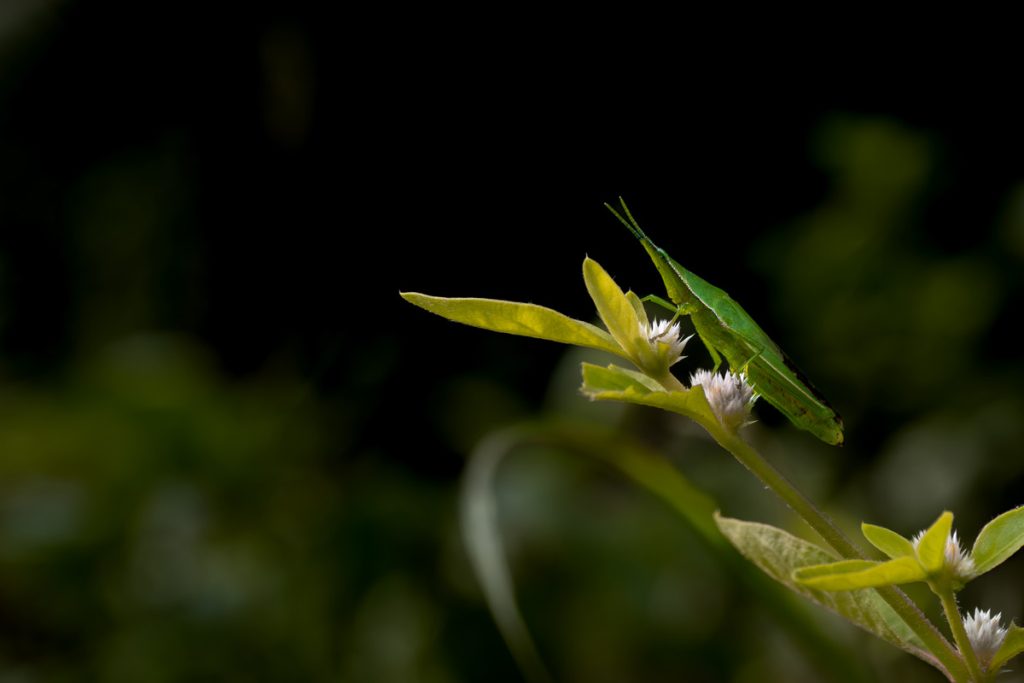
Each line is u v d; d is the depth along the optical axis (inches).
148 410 34.0
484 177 47.8
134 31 54.7
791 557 15.0
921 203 36.2
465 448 40.4
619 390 14.8
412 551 30.8
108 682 28.0
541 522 29.8
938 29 42.2
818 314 35.9
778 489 14.8
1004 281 33.7
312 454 37.7
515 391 43.5
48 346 61.7
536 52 46.3
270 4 49.1
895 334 34.3
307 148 49.9
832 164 38.0
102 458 32.8
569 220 47.1
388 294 47.8
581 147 46.9
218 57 52.3
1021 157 38.8
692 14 44.8
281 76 49.7
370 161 48.6
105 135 59.7
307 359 48.7
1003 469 30.4
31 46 58.1
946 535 14.4
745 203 45.5
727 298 16.3
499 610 17.9
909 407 33.4
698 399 14.8
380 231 48.6
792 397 16.1
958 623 14.5
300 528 32.1
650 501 30.4
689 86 45.6
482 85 47.2
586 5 45.6
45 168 61.2
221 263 53.1
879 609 14.9
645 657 28.4
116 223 59.1
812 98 44.8
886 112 43.6
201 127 54.1
